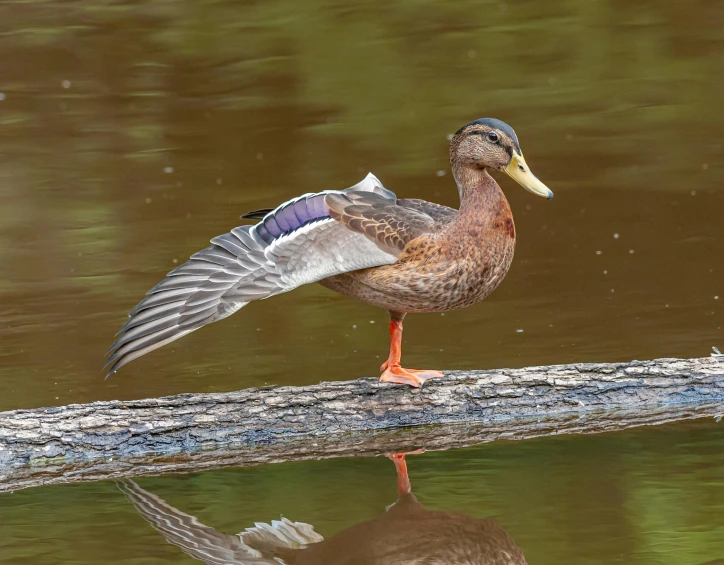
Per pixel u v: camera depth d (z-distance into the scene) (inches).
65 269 603.2
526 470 376.2
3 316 541.0
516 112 834.2
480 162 401.4
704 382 414.9
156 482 380.5
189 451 392.8
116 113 855.1
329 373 471.5
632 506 346.0
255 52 944.9
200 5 1023.6
